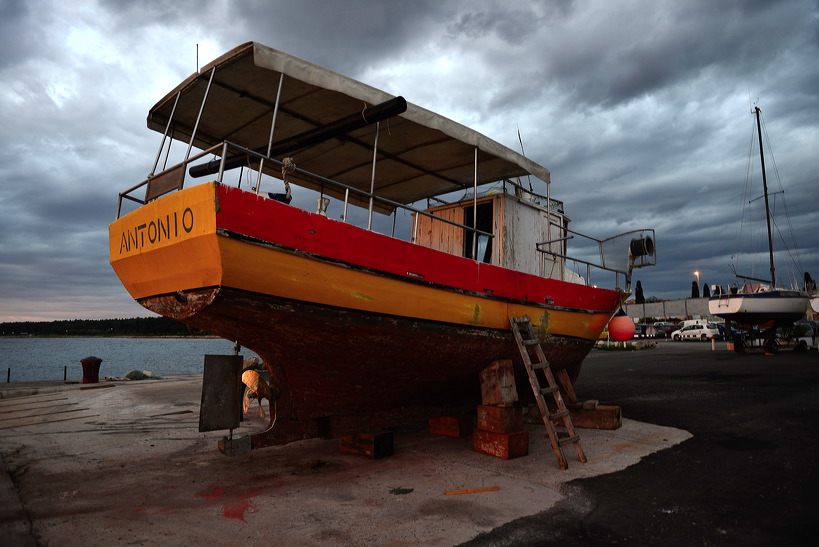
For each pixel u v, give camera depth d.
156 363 48.84
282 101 4.96
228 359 4.12
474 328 5.26
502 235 6.81
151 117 5.29
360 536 2.96
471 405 6.15
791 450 4.70
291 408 4.50
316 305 4.00
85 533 2.99
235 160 5.89
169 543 2.86
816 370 11.40
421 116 4.87
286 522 3.19
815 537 2.82
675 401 7.82
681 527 3.03
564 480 4.06
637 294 69.81
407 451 5.23
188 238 3.46
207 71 4.38
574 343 6.91
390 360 4.73
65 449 5.34
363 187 7.64
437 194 8.06
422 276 4.69
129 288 4.44
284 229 3.68
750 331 19.19
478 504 3.52
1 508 3.42
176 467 4.62
